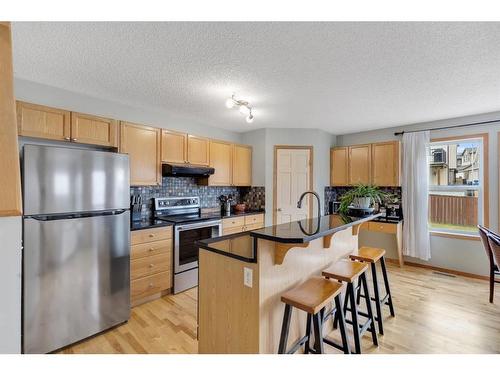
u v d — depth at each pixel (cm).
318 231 157
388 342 204
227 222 365
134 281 261
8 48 95
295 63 202
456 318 241
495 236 258
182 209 375
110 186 223
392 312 246
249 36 166
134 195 323
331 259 222
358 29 158
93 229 213
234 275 156
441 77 226
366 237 460
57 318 193
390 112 337
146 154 301
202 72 219
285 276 166
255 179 443
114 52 186
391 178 404
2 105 88
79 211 203
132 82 240
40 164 183
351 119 374
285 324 144
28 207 178
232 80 235
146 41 172
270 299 153
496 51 181
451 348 195
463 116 356
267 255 151
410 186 396
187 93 269
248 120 303
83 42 173
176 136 335
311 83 241
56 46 178
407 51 183
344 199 254
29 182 178
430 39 167
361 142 459
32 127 219
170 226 295
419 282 334
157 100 290
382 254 236
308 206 427
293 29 158
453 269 368
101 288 218
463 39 167
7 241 86
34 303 183
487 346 197
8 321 86
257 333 145
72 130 242
